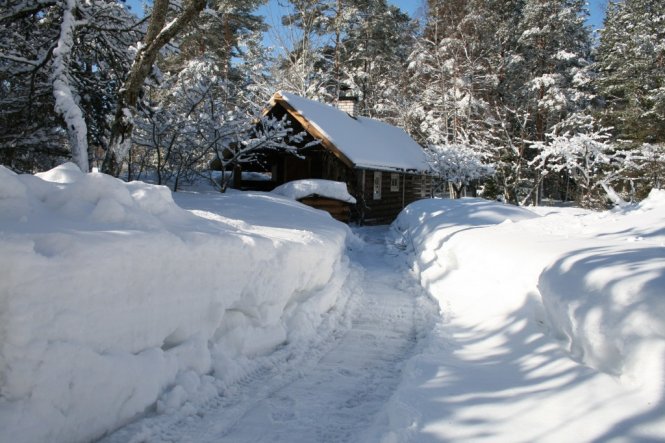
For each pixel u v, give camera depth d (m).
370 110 35.53
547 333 4.12
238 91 15.60
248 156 15.74
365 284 8.46
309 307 5.65
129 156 13.07
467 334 4.97
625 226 7.38
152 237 3.20
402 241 13.28
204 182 15.48
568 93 31.16
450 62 31.08
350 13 30.64
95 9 10.95
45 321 2.46
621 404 2.54
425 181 26.72
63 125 11.27
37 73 11.02
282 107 18.39
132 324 3.05
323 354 4.85
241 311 4.43
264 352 4.54
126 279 2.96
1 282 2.33
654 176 20.98
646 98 25.23
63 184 3.64
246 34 28.42
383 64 36.16
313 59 28.89
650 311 2.86
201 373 3.66
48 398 2.45
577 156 21.86
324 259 6.20
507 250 6.32
